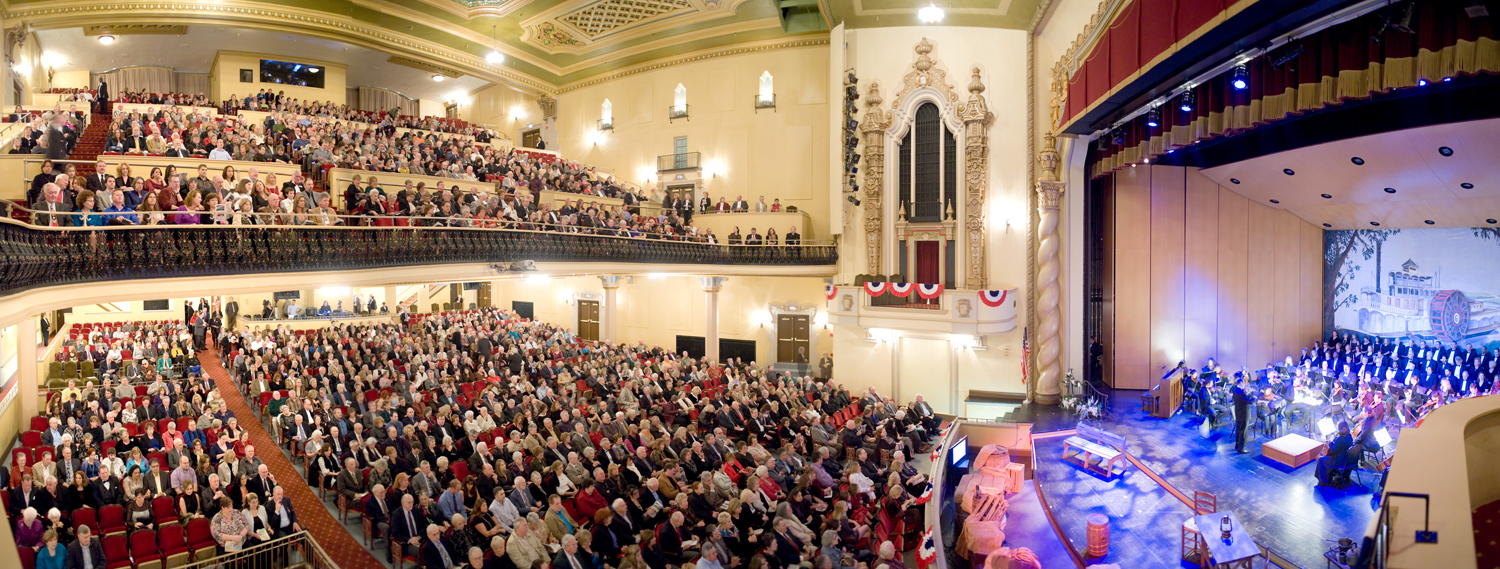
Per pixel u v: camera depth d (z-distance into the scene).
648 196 30.38
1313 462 14.00
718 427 15.65
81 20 22.66
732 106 29.27
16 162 12.80
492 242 16.77
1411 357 17.88
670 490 11.54
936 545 10.59
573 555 8.91
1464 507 5.22
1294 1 9.58
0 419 13.21
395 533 9.90
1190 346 21.25
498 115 37.56
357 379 15.78
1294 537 10.62
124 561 9.09
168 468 11.41
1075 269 21.56
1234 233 21.09
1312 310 21.31
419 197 15.97
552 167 27.69
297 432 13.38
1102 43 15.89
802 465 13.48
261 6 24.09
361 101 36.53
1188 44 11.46
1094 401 18.73
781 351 29.25
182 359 19.62
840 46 24.27
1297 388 16.30
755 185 28.81
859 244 24.78
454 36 28.09
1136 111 15.98
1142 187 21.22
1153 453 14.83
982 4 21.28
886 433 16.83
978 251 22.59
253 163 17.80
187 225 11.02
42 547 8.44
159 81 31.89
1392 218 18.20
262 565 9.55
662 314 31.72
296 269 12.62
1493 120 12.30
